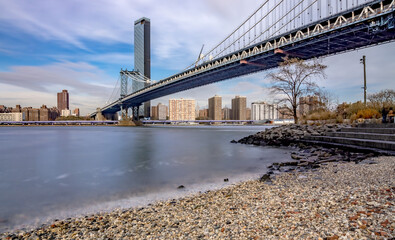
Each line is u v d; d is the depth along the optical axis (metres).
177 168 10.13
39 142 28.58
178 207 5.13
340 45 43.66
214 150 16.83
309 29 43.53
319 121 21.61
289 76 22.92
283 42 48.09
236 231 3.60
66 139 34.16
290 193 5.41
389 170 6.49
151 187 7.11
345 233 3.15
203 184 7.26
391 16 31.11
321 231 3.29
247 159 12.10
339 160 9.53
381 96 20.16
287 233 3.35
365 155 9.59
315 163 9.31
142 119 162.38
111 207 5.43
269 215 4.11
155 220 4.43
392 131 11.33
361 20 34.06
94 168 10.66
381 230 3.12
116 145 23.05
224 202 5.22
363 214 3.66
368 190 4.90
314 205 4.38
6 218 4.93
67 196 6.41
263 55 52.25
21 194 6.65
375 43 41.06
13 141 30.59
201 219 4.27
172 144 23.14
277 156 12.79
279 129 21.48
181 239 3.51
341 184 5.76
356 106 19.88
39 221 4.75
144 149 18.83
